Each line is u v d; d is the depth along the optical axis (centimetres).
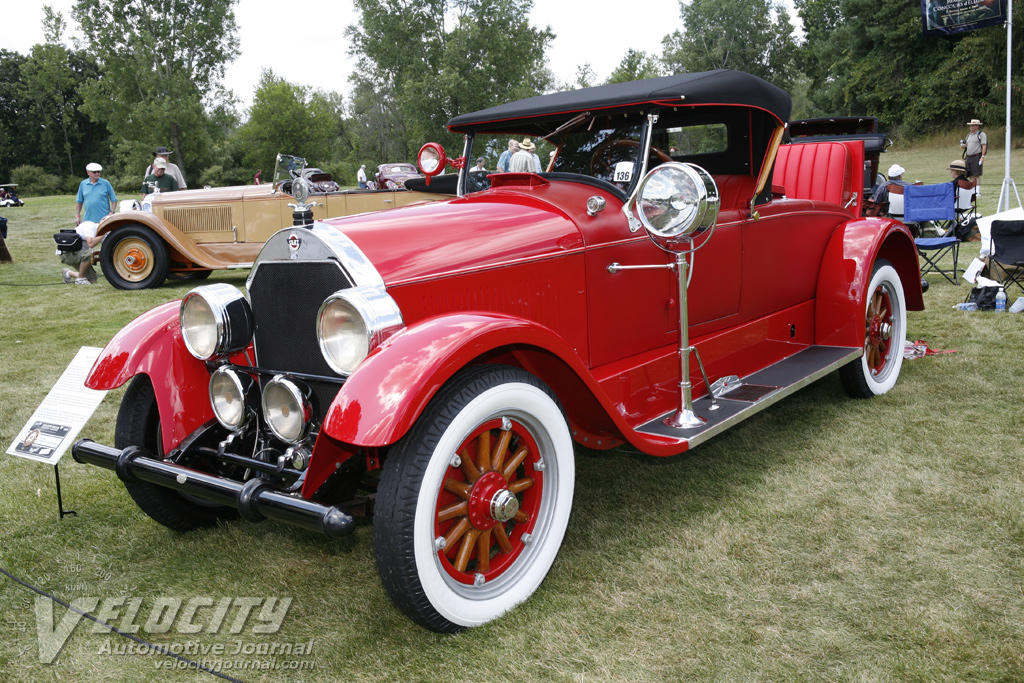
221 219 922
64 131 7375
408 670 201
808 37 4950
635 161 305
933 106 3634
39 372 529
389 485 200
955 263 733
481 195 311
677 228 264
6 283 967
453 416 204
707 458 348
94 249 945
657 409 313
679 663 198
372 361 203
